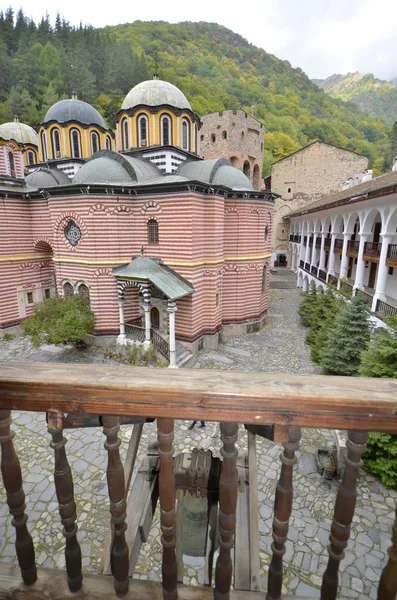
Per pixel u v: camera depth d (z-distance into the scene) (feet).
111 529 9.01
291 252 175.22
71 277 70.08
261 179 200.95
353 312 50.14
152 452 11.14
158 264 65.41
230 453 6.69
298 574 25.22
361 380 6.64
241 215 75.46
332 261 96.48
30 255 82.23
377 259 65.57
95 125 88.58
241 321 81.00
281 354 69.46
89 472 35.47
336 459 34.76
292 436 6.31
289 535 28.32
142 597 7.45
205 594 7.49
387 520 29.66
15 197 77.56
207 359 66.54
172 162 74.08
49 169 85.76
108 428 6.80
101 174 66.08
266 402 6.15
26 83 190.80
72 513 7.36
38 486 33.60
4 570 8.03
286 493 6.74
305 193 173.99
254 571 8.79
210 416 6.37
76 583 7.52
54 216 68.23
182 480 10.44
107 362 63.62
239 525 9.96
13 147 85.81
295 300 119.24
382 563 25.91
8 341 75.92
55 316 64.13
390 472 32.40
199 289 67.56
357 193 66.33
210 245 67.72
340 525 6.88
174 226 63.36
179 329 67.46
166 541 7.09
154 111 72.43
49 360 64.90
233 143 173.58
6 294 78.33
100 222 64.34
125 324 67.00
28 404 6.75
